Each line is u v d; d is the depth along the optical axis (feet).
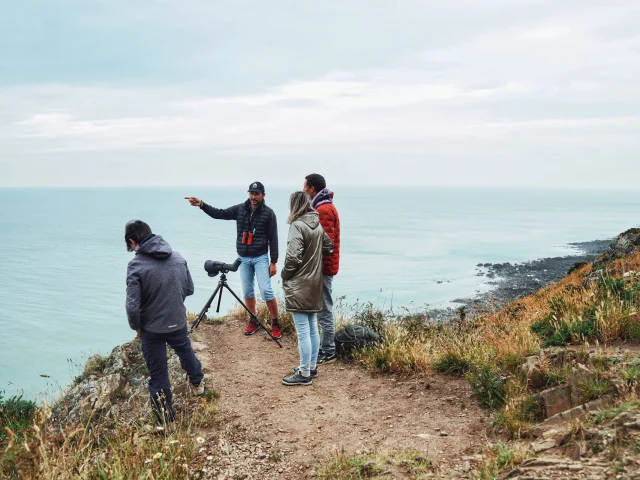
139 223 15.30
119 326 282.56
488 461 10.32
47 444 10.04
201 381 17.98
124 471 10.33
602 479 7.99
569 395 12.89
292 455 13.50
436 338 22.82
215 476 12.32
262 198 23.68
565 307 20.42
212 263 24.85
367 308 27.09
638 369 12.17
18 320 295.48
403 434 14.14
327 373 20.27
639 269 27.84
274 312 24.72
